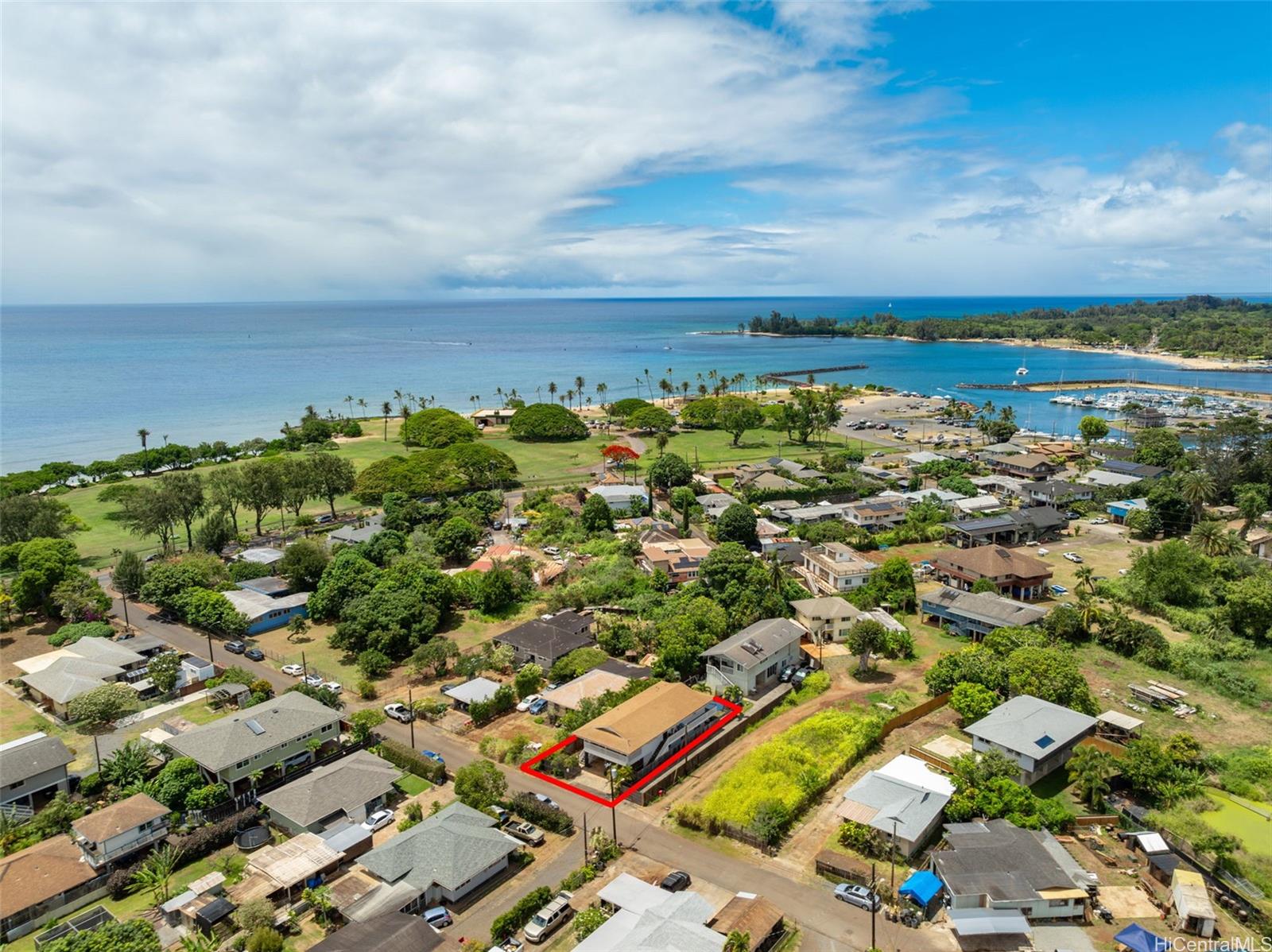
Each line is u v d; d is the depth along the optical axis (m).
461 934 49.25
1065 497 150.12
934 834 58.09
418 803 63.09
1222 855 52.66
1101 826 58.78
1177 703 77.38
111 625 98.06
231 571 113.12
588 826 60.03
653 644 88.50
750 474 170.12
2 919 49.00
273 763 66.44
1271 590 92.12
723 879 54.03
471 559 124.19
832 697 79.88
